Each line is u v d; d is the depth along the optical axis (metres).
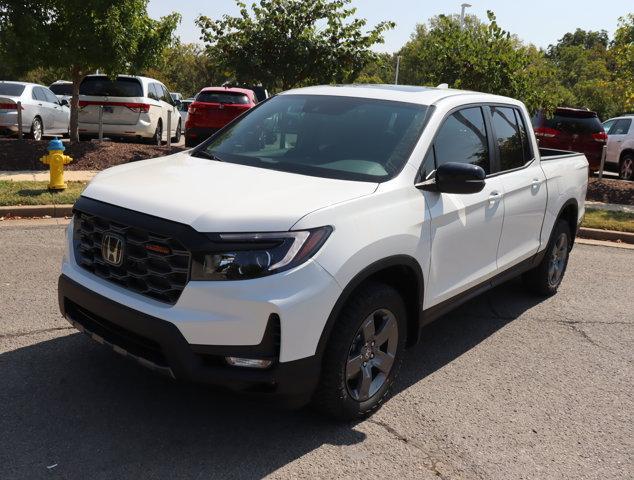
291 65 15.99
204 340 3.17
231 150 4.53
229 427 3.67
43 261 6.47
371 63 16.50
